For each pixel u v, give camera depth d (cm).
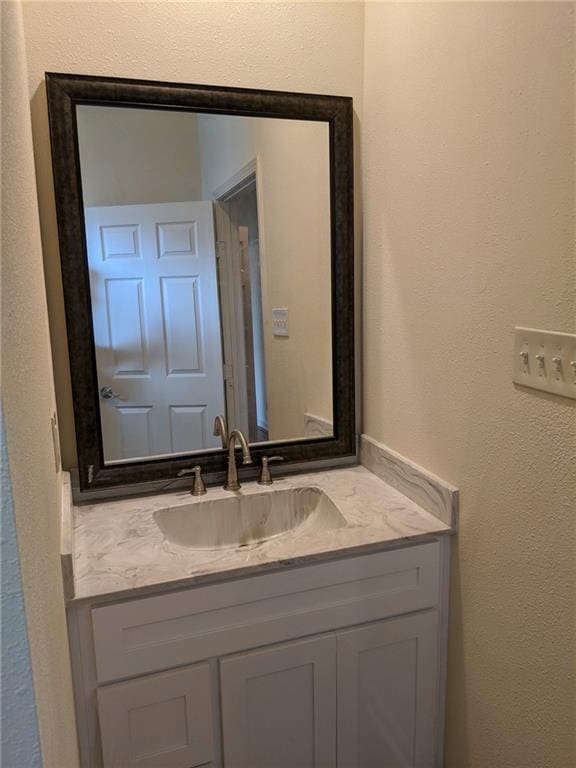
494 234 112
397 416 155
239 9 149
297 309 167
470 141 117
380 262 158
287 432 171
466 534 129
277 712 129
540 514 106
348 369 172
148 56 144
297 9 153
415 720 141
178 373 158
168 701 120
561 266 96
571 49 91
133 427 156
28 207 96
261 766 129
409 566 133
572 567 100
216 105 150
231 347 163
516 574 114
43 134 138
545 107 97
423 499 144
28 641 51
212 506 154
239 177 156
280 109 155
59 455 140
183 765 123
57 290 145
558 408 99
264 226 161
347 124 161
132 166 146
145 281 153
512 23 103
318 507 158
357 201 166
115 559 124
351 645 132
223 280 159
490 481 119
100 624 112
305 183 162
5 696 50
